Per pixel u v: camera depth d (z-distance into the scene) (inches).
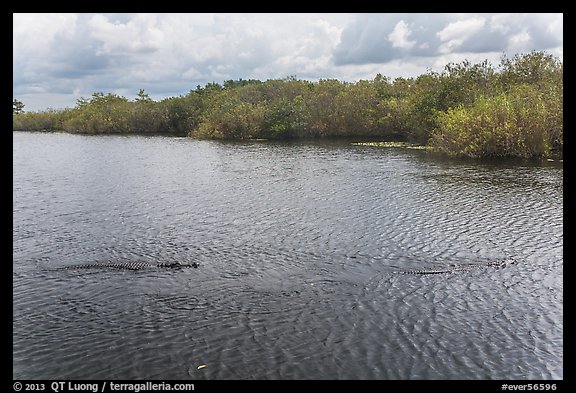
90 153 1822.1
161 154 1743.4
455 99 1780.3
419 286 541.0
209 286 552.1
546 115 1435.8
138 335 453.4
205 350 427.5
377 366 400.8
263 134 2233.0
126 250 677.9
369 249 659.4
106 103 3132.4
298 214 840.9
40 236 744.3
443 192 973.2
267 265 610.9
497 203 877.8
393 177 1147.9
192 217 839.1
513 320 465.7
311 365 403.9
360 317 476.1
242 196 992.2
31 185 1155.9
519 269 581.3
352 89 2289.6
